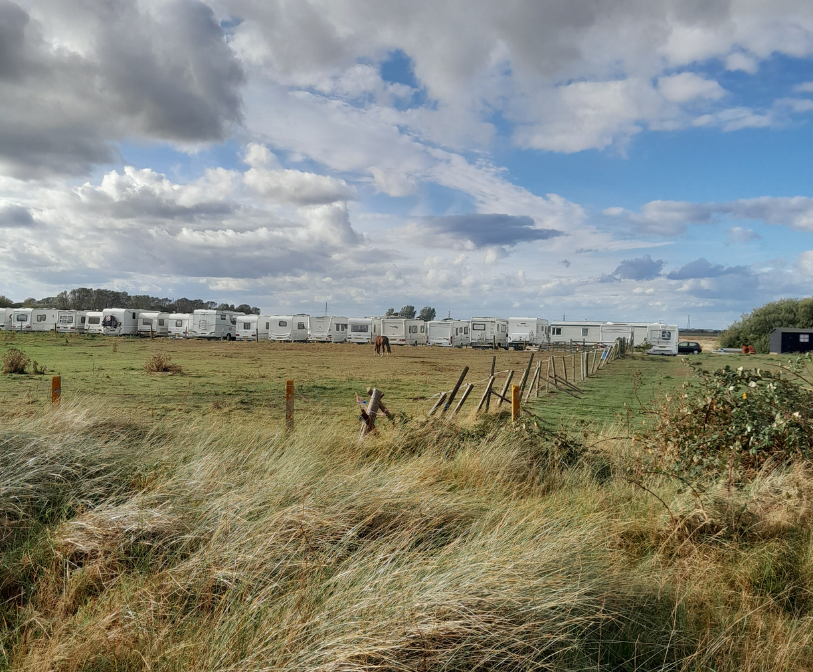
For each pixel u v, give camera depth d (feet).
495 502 15.02
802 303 195.42
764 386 20.11
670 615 10.39
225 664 7.57
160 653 7.79
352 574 9.70
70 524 11.45
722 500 15.10
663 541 13.85
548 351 150.51
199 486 13.61
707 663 9.20
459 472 18.61
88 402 24.40
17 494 12.48
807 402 19.94
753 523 14.35
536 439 21.76
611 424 30.76
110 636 8.18
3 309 178.19
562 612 9.57
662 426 20.98
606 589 10.59
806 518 14.58
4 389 46.06
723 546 13.60
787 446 18.78
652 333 154.30
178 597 9.31
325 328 169.27
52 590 9.83
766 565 12.50
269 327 171.63
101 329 173.47
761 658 9.27
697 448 19.29
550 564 10.76
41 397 40.16
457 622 8.35
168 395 45.62
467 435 22.68
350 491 14.01
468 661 8.29
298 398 45.96
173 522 11.78
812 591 11.55
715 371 20.93
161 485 13.48
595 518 14.48
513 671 8.44
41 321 177.58
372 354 118.73
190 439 19.85
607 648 9.41
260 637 7.97
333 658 7.55
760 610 10.83
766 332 196.34
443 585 9.20
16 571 10.23
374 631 8.04
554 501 16.14
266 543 10.48
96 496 13.58
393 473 16.65
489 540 11.37
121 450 16.51
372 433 22.63
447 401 28.68
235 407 39.86
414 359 105.19
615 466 20.30
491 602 9.09
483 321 165.17
